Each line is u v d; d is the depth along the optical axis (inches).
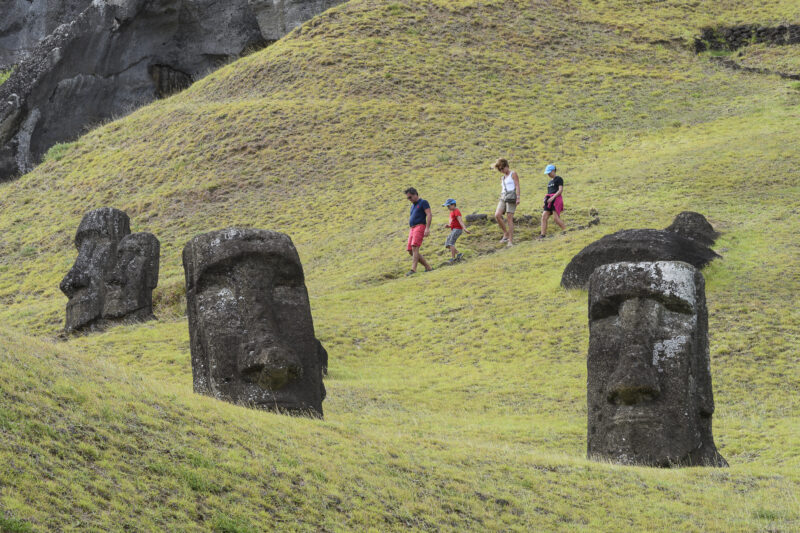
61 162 3120.1
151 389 708.7
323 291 1806.1
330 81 3193.9
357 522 589.3
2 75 3836.1
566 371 1285.7
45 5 3978.8
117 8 3572.8
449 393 1216.8
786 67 3334.2
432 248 1958.7
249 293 886.4
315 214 2436.0
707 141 2628.0
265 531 542.0
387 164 2682.1
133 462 565.9
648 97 3105.3
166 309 1750.7
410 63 3297.2
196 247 917.8
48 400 600.1
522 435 1003.3
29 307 2038.6
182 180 2746.1
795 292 1441.9
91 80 3580.2
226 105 3164.4
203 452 611.2
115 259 1659.7
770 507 709.9
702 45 3582.7
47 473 512.7
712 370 1221.7
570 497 708.0
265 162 2765.7
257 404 846.5
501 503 671.8
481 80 3221.0
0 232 2701.8
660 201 2070.6
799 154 2305.6
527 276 1686.8
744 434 1005.2
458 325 1509.6
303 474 628.7
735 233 1758.1
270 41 3868.1
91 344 1449.3
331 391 1184.2
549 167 1937.7
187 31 3801.7
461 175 2578.7
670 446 843.4
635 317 888.3
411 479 678.5
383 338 1493.6
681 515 689.6
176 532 506.3
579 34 3587.6
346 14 3639.3
